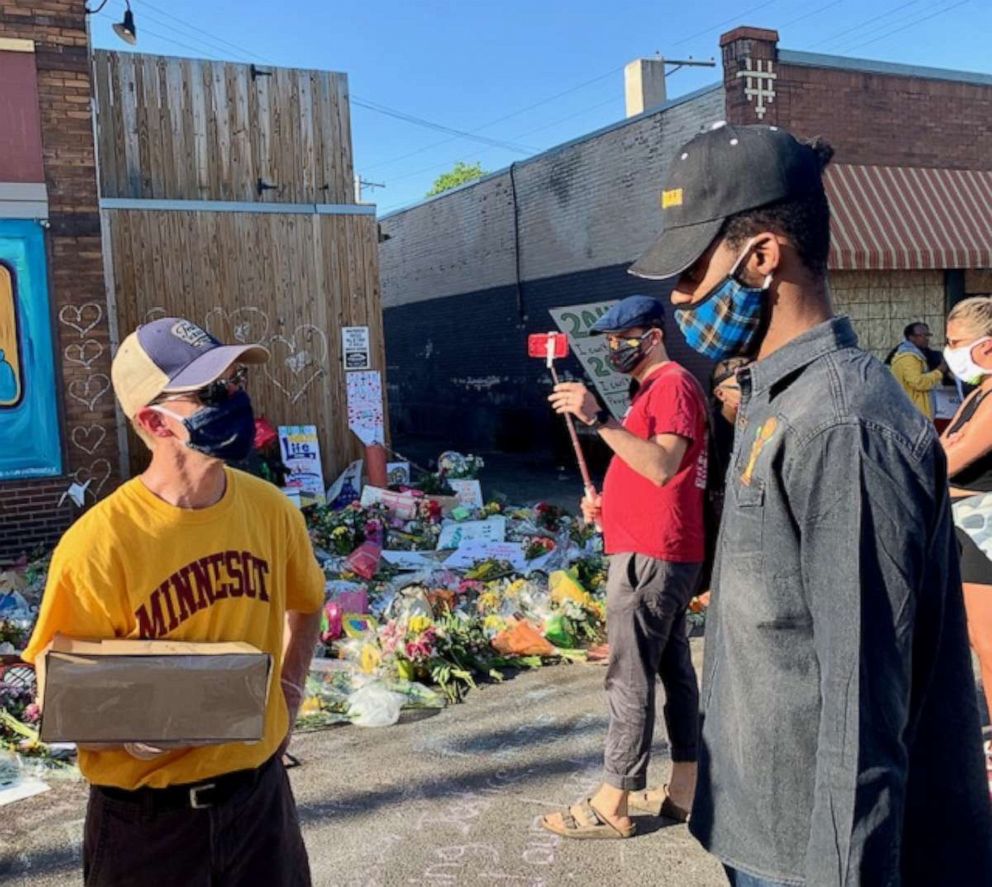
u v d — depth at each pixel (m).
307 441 10.53
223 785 2.01
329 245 10.79
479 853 3.47
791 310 1.57
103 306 8.70
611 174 13.37
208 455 1.99
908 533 1.36
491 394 17.23
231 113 10.52
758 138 1.57
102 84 9.93
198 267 10.17
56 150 8.43
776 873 1.54
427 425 19.84
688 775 3.63
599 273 13.82
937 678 1.52
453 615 5.92
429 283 19.23
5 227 8.27
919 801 1.52
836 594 1.38
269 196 10.70
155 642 1.93
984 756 1.56
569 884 3.25
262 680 1.82
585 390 3.14
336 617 5.82
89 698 1.76
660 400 3.20
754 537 1.53
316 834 3.64
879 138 11.54
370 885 3.27
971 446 3.70
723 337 1.64
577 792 3.97
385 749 4.46
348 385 10.88
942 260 11.22
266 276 10.50
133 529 1.98
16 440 8.41
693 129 11.66
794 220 1.54
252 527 2.15
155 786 1.95
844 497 1.38
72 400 8.61
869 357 1.49
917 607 1.40
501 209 16.30
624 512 3.36
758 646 1.55
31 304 8.41
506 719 4.82
